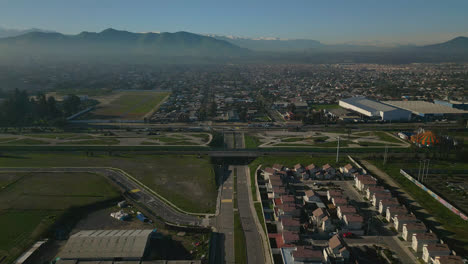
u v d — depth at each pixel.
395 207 118.56
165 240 105.19
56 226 115.25
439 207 126.69
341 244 95.56
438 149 195.75
